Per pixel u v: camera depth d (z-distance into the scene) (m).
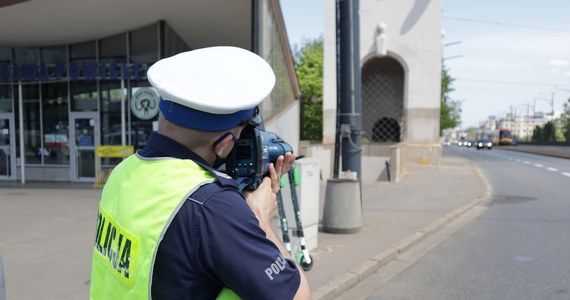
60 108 13.62
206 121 1.18
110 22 11.62
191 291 1.11
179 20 11.89
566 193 12.37
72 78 13.03
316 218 6.05
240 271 1.09
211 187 1.15
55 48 13.47
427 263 5.82
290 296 1.15
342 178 7.07
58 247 5.93
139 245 1.13
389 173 13.99
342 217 6.91
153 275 1.11
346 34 6.95
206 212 1.11
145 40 12.50
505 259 5.98
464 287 4.94
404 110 21.67
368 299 4.62
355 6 6.98
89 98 13.37
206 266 1.10
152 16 11.48
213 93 1.15
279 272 1.14
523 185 14.24
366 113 23.12
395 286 4.98
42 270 5.00
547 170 20.33
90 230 6.89
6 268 5.06
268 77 1.25
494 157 33.41
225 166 1.37
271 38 9.91
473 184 13.55
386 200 10.38
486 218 8.76
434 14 21.08
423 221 8.00
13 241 6.24
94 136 13.38
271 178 1.48
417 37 21.22
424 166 20.50
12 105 13.95
